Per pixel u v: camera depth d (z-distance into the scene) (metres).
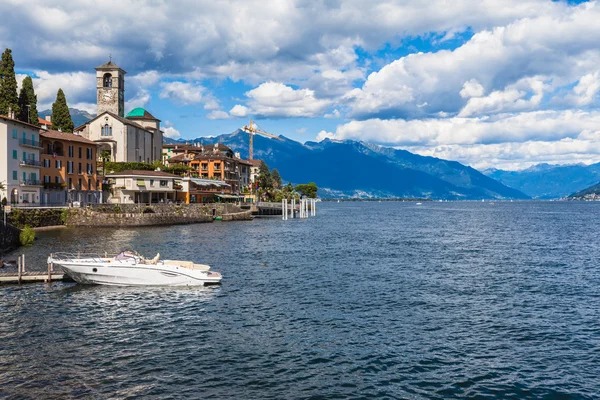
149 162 167.25
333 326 32.28
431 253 70.25
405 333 30.94
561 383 23.80
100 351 27.11
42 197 101.50
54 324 31.98
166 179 131.75
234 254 66.12
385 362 26.12
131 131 151.12
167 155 199.12
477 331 31.44
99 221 102.94
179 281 44.12
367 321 33.50
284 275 50.41
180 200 142.00
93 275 43.16
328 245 79.88
